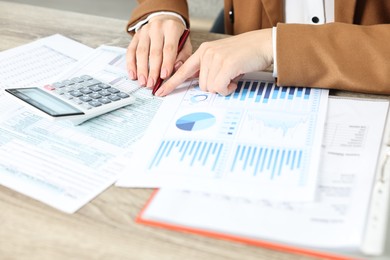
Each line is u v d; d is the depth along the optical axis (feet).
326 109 2.08
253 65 2.34
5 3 3.45
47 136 2.00
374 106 2.10
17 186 1.73
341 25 2.35
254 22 3.35
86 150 1.91
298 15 3.27
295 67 2.24
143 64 2.51
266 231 1.48
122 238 1.51
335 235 1.44
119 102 2.18
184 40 2.68
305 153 1.79
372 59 2.22
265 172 1.71
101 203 1.65
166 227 1.54
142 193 1.69
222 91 2.24
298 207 1.56
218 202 1.60
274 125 1.98
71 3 7.23
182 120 2.07
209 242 1.48
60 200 1.67
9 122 2.10
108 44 2.85
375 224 1.47
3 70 2.57
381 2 2.99
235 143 1.88
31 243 1.50
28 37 2.95
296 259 1.41
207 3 5.88
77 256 1.45
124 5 7.09
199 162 1.79
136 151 1.89
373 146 1.83
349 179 1.67
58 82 2.33
